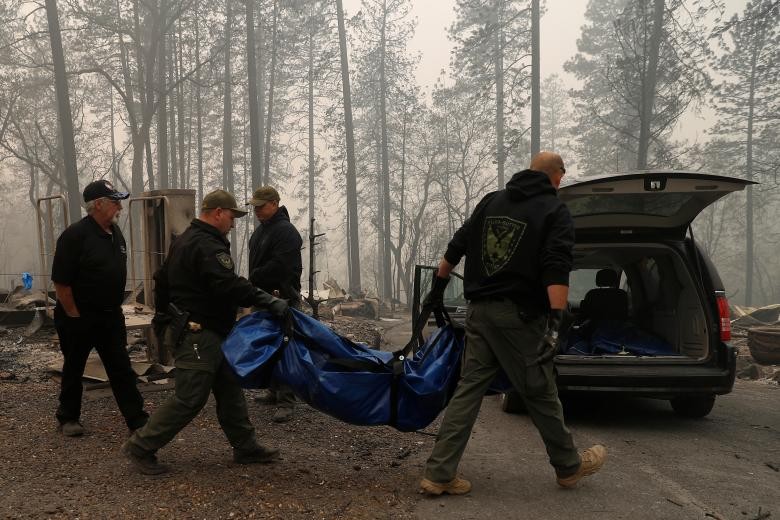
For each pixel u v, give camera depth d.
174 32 37.62
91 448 4.30
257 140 29.09
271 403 5.86
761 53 36.22
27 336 8.20
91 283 4.34
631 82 25.19
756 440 5.27
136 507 3.35
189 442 4.58
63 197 7.45
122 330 4.55
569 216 3.56
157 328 3.97
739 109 39.66
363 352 3.93
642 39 26.31
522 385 3.60
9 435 4.48
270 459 4.20
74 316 4.35
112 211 4.45
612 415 6.25
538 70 30.00
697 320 5.80
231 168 38.34
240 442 4.09
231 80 37.66
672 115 24.83
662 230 6.01
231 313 3.87
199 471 3.95
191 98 45.03
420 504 3.60
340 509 3.45
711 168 43.34
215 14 36.59
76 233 4.30
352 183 39.09
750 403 6.90
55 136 44.00
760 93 39.16
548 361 3.43
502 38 37.59
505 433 5.45
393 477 4.07
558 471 3.80
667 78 25.12
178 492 3.58
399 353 3.83
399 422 3.76
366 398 3.70
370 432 5.27
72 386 4.57
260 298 3.71
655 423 5.90
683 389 5.48
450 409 3.70
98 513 3.26
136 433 3.81
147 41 39.88
